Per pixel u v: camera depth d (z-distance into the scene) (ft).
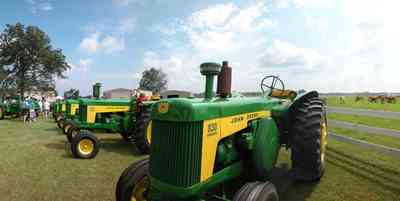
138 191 8.39
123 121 23.59
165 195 6.57
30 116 48.85
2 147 22.22
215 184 7.07
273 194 7.25
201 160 6.34
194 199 6.45
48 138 27.40
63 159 17.83
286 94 15.31
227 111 7.48
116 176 13.94
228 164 7.98
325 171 14.11
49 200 10.69
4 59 159.74
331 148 19.79
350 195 10.87
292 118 11.68
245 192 6.84
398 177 13.04
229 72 8.55
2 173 14.35
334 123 22.26
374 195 10.87
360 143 17.89
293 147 11.19
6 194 11.28
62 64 173.68
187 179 6.09
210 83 7.89
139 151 20.85
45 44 168.66
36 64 165.27
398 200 10.36
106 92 175.42
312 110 11.58
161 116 6.33
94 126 23.52
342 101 107.45
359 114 20.17
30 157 18.39
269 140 8.91
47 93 168.55
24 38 161.27
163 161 6.32
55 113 49.39
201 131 6.34
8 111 53.78
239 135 8.48
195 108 6.15
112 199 10.80
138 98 21.56
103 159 17.97
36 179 13.34
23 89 160.66
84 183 12.76
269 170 9.00
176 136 6.14
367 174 13.53
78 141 18.07
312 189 11.55
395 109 55.57
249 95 13.34
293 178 11.65
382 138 23.70
